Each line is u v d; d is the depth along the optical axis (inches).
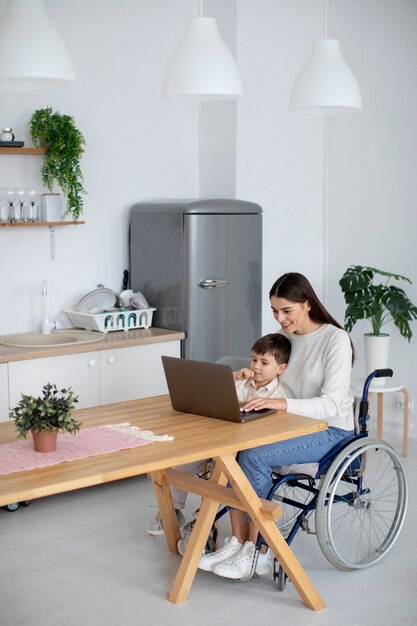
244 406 123.0
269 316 212.2
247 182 203.6
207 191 210.8
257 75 201.9
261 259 196.9
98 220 196.1
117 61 195.3
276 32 204.2
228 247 190.4
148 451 104.0
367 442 127.6
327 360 130.3
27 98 181.9
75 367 169.3
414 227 196.5
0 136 174.7
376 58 202.5
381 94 202.1
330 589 125.5
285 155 210.4
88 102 191.6
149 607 119.5
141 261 197.3
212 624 114.7
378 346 190.7
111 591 124.2
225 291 191.3
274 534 117.0
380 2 200.1
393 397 206.4
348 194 213.2
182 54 118.0
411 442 202.4
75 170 181.6
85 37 189.6
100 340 176.4
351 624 115.0
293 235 214.8
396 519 135.9
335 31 212.5
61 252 190.7
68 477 93.5
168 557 135.9
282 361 134.6
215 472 124.7
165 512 135.3
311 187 217.5
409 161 196.4
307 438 126.6
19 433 103.4
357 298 189.5
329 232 219.6
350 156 211.8
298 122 212.1
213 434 111.9
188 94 119.3
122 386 177.3
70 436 110.9
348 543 141.7
